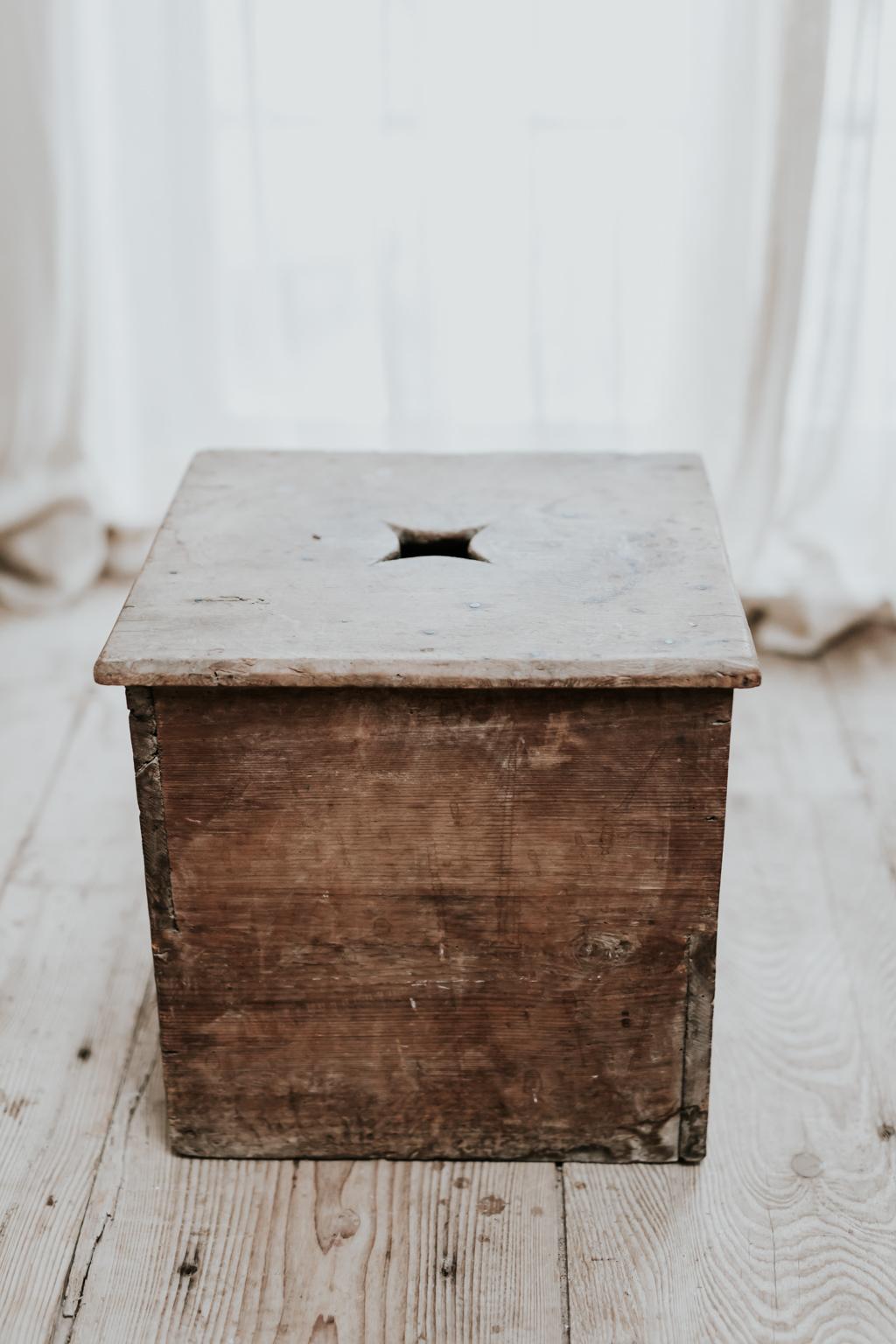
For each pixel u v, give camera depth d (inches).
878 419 88.8
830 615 88.8
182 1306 60.0
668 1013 62.0
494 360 90.4
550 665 57.4
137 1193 63.2
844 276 85.2
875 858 76.6
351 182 87.7
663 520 65.6
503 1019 62.2
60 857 76.5
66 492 92.3
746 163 84.7
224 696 58.4
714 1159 64.4
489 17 83.9
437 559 63.1
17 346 89.5
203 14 84.9
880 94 84.5
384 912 60.9
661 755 58.9
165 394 92.0
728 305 87.3
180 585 61.6
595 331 89.0
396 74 84.1
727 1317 59.8
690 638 58.5
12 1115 65.7
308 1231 62.1
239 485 68.1
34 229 87.7
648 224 87.8
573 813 59.6
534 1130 63.8
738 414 88.7
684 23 84.1
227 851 60.2
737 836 77.7
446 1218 62.5
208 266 89.4
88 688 86.6
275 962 61.5
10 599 91.4
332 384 91.7
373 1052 62.7
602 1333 59.4
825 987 70.6
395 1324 59.6
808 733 84.0
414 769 59.2
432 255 87.4
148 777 59.4
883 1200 63.1
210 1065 62.9
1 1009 69.6
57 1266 61.1
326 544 64.1
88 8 86.9
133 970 71.3
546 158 86.2
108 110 89.0
